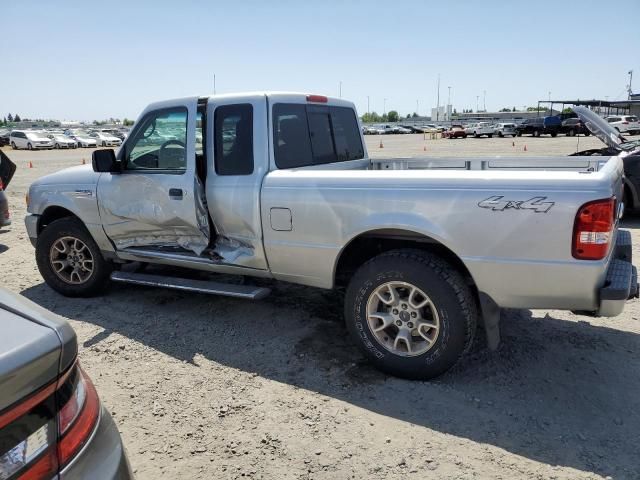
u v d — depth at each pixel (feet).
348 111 18.04
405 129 240.53
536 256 10.37
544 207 10.16
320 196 12.34
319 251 12.64
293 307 16.33
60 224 17.06
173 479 8.86
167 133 14.73
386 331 12.34
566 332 14.17
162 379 12.10
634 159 27.30
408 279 11.38
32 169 73.26
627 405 10.70
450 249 11.08
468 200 10.77
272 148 13.67
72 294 17.44
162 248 15.64
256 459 9.33
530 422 10.21
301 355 13.17
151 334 14.55
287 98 14.52
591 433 9.82
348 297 12.29
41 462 4.95
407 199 11.34
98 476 5.43
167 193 14.60
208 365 12.75
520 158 16.56
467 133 166.50
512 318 15.19
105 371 12.50
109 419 6.23
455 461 9.16
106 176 15.97
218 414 10.69
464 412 10.59
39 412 4.98
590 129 15.97
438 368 11.43
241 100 13.76
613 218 10.12
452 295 11.09
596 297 10.30
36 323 5.53
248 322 15.26
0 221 25.34
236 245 14.24
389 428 10.14
